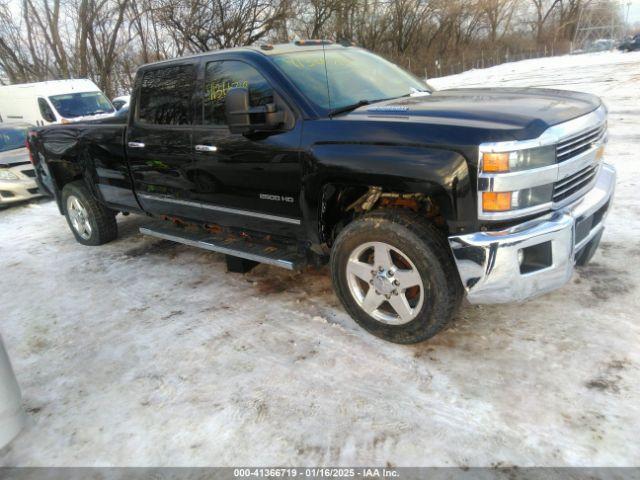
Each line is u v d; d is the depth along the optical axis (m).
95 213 5.46
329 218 3.35
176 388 2.92
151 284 4.45
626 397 2.49
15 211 7.98
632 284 3.52
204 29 20.33
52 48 23.62
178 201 4.27
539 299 3.46
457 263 2.68
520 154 2.50
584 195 3.01
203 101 3.82
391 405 2.60
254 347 3.26
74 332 3.72
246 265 4.31
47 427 2.71
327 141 3.03
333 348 3.16
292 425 2.53
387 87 3.79
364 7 29.95
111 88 23.97
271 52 3.59
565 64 30.25
